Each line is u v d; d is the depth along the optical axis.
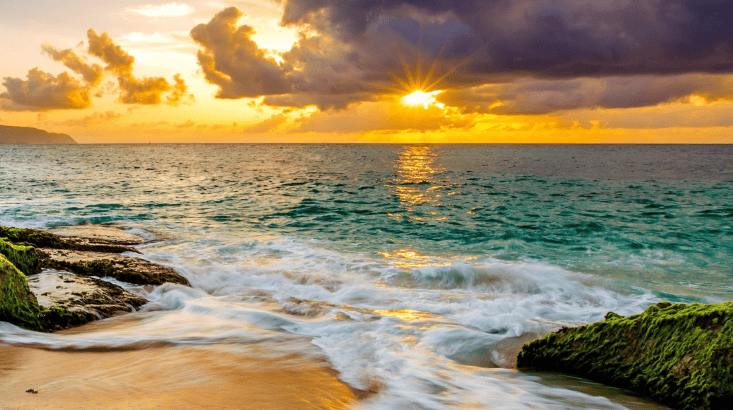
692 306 4.62
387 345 5.82
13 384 3.93
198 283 9.30
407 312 7.45
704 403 3.89
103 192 27.83
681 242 14.32
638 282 9.89
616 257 12.32
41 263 8.84
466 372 5.08
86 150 159.12
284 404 3.80
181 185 34.06
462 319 7.06
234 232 15.62
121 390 3.89
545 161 80.06
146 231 15.15
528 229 16.64
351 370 4.86
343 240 14.48
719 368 3.90
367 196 27.61
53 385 3.95
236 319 6.83
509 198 26.50
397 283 9.55
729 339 3.96
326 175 47.09
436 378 4.84
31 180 35.16
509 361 5.45
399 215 20.12
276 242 13.84
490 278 9.88
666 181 37.91
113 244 12.23
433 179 41.19
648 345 4.53
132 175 43.91
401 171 53.72
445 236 15.37
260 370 4.66
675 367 4.21
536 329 6.39
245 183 36.56
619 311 7.85
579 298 8.65
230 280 9.62
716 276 10.45
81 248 11.01
